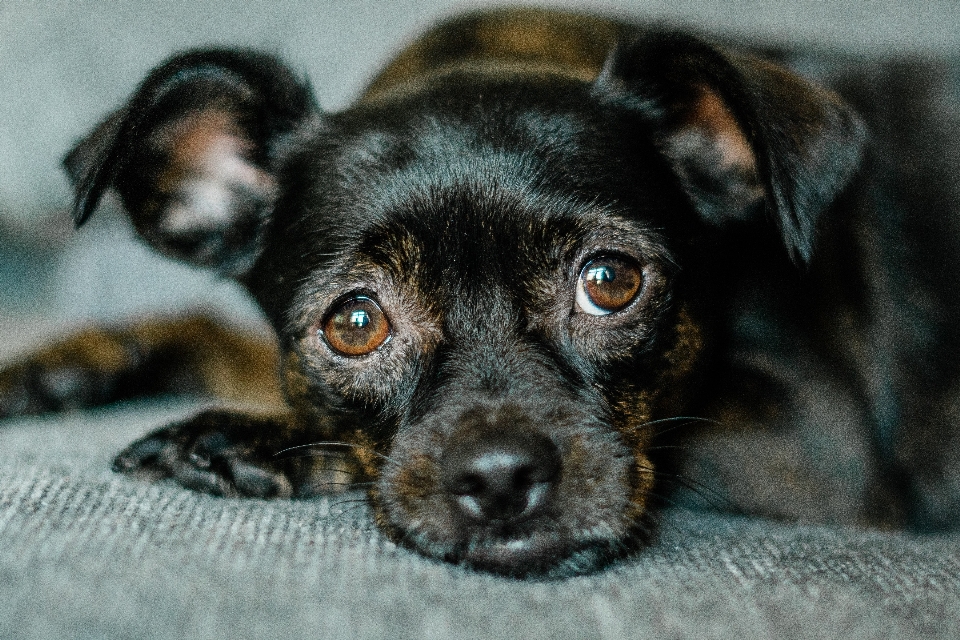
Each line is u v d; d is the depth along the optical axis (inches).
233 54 12.1
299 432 11.8
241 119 12.5
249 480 11.2
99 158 11.0
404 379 11.3
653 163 12.1
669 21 15.6
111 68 20.1
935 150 13.8
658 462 12.4
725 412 12.6
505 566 10.0
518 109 11.7
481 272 11.1
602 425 10.8
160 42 20.1
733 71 11.3
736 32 15.3
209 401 15.4
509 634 8.2
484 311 11.1
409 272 11.2
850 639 8.2
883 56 14.5
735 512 12.4
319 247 11.5
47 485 10.4
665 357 11.6
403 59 14.8
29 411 14.1
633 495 10.6
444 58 14.3
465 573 9.5
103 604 8.2
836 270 13.2
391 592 8.7
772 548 10.0
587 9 16.1
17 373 14.2
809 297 13.0
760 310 12.9
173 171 12.7
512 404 10.7
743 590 8.9
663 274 11.5
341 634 8.1
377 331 11.4
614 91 12.3
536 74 12.5
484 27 14.8
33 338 17.6
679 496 12.4
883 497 12.6
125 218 13.7
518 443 10.1
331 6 20.2
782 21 16.7
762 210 12.8
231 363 16.0
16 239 20.7
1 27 20.3
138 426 13.1
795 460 12.4
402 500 10.4
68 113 20.0
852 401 12.7
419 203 11.1
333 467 11.6
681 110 12.5
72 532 9.2
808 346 12.9
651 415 11.7
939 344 13.2
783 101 11.3
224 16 20.3
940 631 8.4
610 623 8.4
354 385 11.5
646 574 9.4
